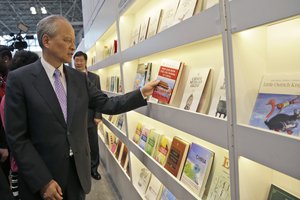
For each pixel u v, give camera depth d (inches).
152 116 76.5
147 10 98.2
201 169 55.9
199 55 65.9
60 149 65.0
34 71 65.3
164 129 83.9
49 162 65.0
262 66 41.6
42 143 64.6
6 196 57.3
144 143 90.4
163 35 64.8
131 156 105.9
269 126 36.4
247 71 40.6
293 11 28.8
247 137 37.6
